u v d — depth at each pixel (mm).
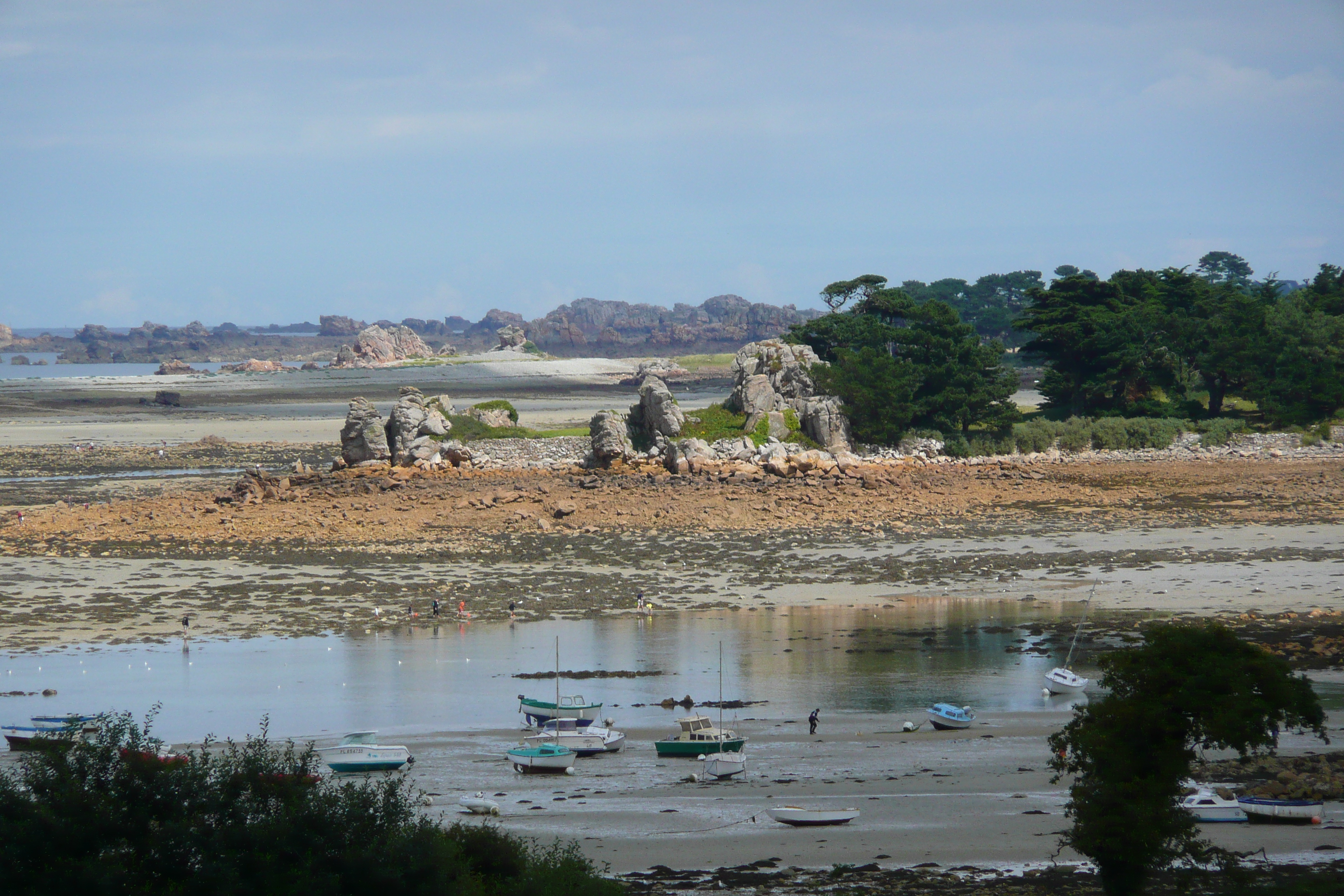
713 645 154750
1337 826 87000
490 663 146875
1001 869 80125
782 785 101750
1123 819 68625
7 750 111938
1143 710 71688
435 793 100625
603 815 94375
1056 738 78500
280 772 74312
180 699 130875
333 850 69250
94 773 70500
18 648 153000
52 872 63844
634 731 120125
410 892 68500
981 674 138875
